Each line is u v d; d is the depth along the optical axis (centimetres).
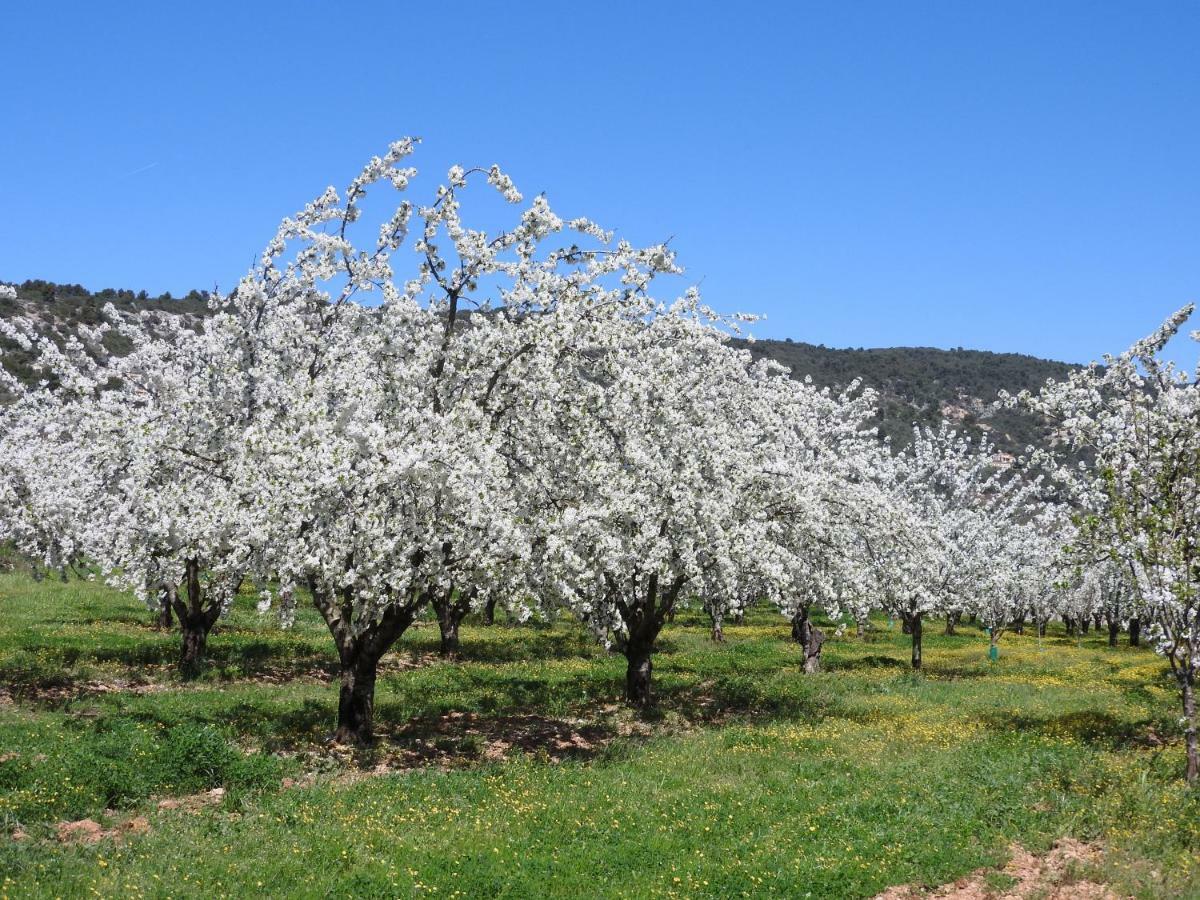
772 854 1016
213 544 1485
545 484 1608
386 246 1611
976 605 3631
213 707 1719
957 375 11394
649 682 2114
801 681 2622
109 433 1584
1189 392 1549
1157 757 1535
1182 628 1402
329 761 1391
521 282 1612
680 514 1778
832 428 2902
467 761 1496
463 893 901
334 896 873
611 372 1672
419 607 1559
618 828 1101
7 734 1353
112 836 1009
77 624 2647
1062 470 1792
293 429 1420
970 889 952
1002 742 1684
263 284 1620
